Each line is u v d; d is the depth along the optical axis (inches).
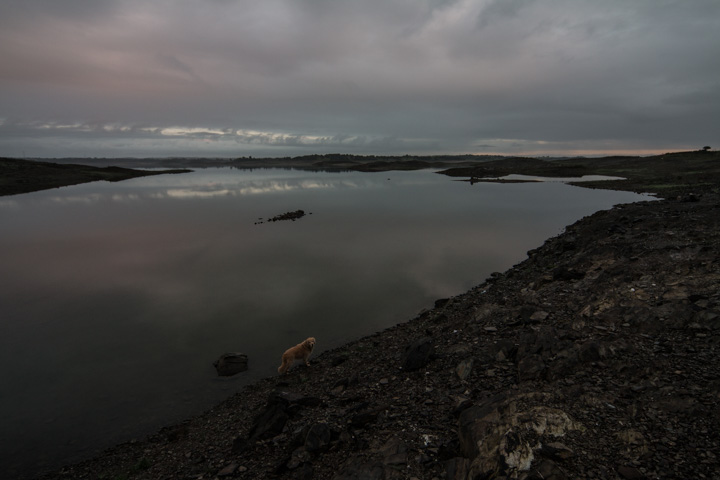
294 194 3902.6
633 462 215.0
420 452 271.1
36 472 370.3
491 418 266.5
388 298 874.1
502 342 426.3
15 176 4825.3
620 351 347.9
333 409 380.8
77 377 559.5
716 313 371.6
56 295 943.7
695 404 253.3
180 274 1114.1
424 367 436.1
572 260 797.2
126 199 3412.9
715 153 5447.8
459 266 1127.6
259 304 858.8
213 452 355.6
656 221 944.3
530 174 6663.4
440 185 5000.0
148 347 655.8
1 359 620.7
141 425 443.2
